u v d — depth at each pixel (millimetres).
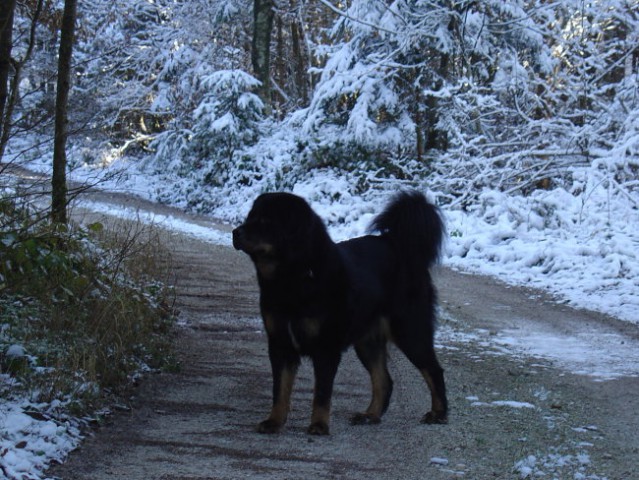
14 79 6625
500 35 19172
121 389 5715
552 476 4434
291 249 4863
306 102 28391
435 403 5559
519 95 18406
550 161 16547
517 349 7910
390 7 18609
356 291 5160
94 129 11406
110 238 8977
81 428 4797
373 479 4301
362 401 6020
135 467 4285
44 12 8984
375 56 18969
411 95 19203
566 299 10664
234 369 6691
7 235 5859
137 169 24562
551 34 18656
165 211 20156
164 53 25797
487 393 6297
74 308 6477
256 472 4312
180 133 23766
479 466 4586
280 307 5008
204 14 25531
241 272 11555
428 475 4398
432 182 17047
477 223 14852
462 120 17531
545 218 14602
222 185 21297
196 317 8523
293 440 4953
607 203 14688
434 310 5773
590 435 5270
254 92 23578
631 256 12141
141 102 25734
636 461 4758
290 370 5191
